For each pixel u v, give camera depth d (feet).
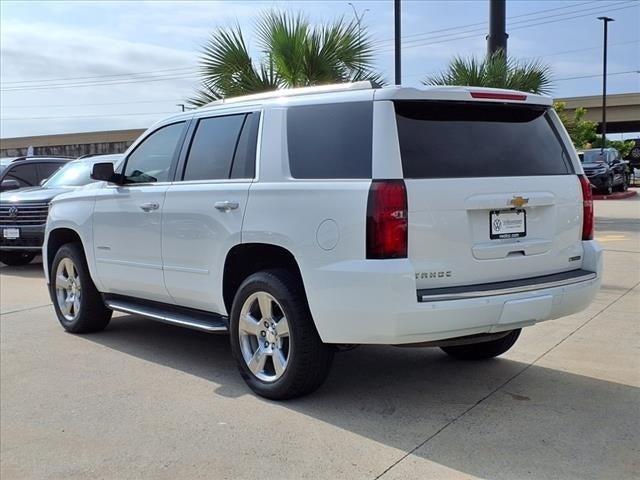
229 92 37.50
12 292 30.30
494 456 12.35
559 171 15.61
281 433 13.61
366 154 13.60
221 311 16.66
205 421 14.38
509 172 14.55
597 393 15.52
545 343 19.63
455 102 14.23
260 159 15.57
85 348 20.42
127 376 17.62
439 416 14.33
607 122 203.00
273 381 15.29
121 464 12.54
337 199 13.61
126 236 19.24
